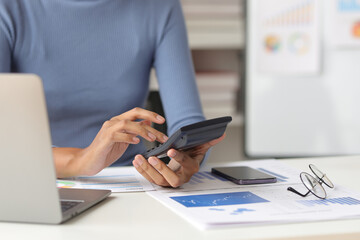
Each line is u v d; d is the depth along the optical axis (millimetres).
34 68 1359
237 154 2955
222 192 895
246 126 2812
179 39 1445
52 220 715
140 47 1415
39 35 1349
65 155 1047
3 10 1304
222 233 671
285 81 2766
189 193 891
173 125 1346
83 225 718
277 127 2799
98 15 1383
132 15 1412
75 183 1002
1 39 1293
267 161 1232
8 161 699
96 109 1413
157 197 864
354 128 2781
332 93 2764
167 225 710
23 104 665
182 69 1405
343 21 2709
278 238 656
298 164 1194
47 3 1354
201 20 2598
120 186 968
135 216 760
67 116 1402
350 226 698
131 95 1425
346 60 2740
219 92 2600
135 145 1450
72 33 1372
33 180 702
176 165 993
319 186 851
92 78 1394
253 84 2781
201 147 1041
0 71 1259
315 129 2791
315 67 2740
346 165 1182
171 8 1458
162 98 1414
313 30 2725
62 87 1378
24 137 682
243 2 2697
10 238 666
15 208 724
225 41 2645
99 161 997
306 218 718
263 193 880
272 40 2734
